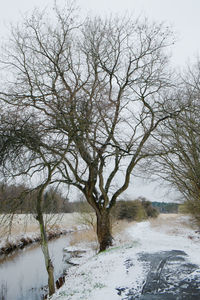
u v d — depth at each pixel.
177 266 8.74
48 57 13.02
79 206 21.83
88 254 18.84
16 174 10.14
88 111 11.02
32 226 27.05
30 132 9.98
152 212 49.22
